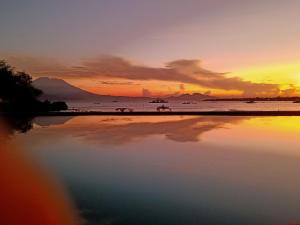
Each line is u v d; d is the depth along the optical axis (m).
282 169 11.34
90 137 20.19
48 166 12.00
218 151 15.19
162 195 8.34
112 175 10.57
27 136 20.64
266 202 7.80
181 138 19.67
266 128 24.84
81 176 10.44
